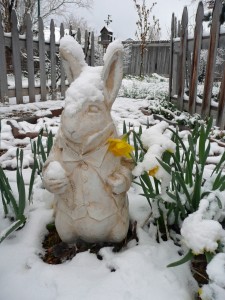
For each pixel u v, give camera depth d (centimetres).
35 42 246
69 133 49
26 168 108
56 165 52
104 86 52
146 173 60
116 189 53
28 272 54
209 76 188
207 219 50
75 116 49
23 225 68
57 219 59
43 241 67
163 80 496
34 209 75
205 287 45
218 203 54
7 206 73
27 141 136
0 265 56
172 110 225
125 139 57
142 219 70
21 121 172
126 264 53
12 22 219
